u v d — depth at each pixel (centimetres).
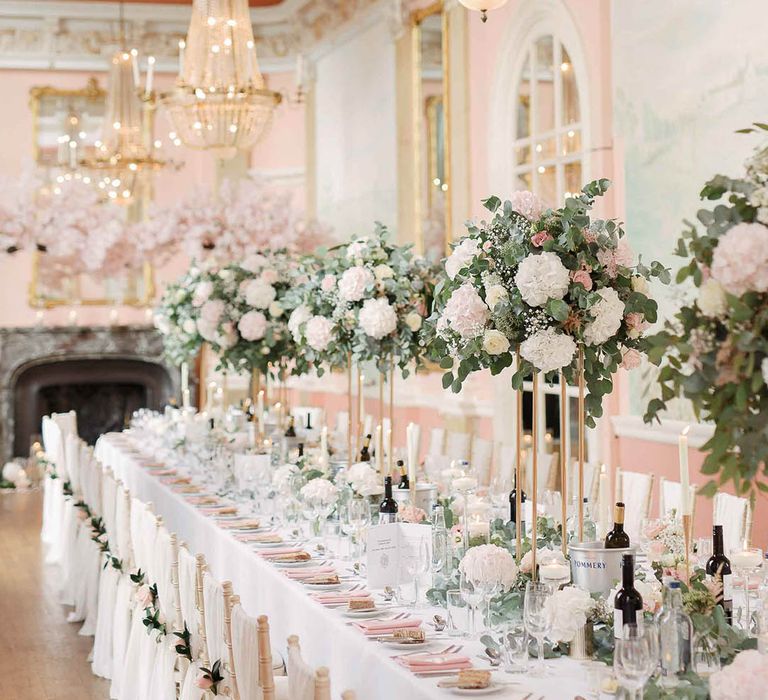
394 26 1027
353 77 1149
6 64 1306
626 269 355
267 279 724
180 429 875
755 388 239
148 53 1341
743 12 574
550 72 781
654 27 650
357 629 347
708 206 604
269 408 908
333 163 1215
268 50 1337
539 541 407
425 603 378
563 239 341
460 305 348
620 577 332
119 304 1348
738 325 240
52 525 958
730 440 247
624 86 684
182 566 427
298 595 397
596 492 577
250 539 498
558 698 279
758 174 249
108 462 955
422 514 434
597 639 308
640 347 364
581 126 741
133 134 1065
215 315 731
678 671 274
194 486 684
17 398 1335
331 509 489
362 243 561
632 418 678
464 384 910
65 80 1326
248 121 825
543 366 341
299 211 1028
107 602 603
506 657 301
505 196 847
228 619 353
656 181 652
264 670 309
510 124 838
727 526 501
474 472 575
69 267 1077
